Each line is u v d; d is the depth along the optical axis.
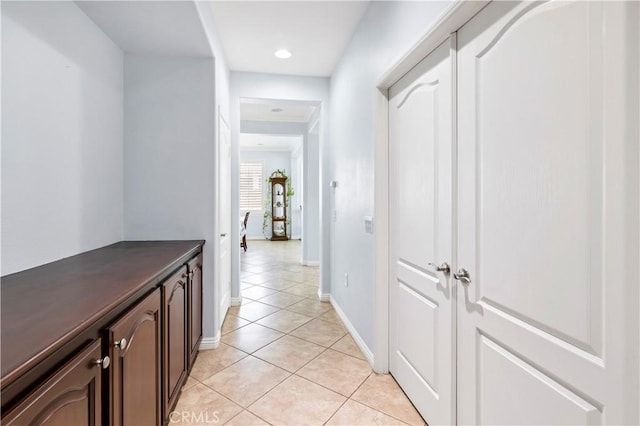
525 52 1.04
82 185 1.91
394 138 2.07
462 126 1.38
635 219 0.74
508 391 1.13
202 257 2.52
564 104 0.90
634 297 0.74
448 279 1.48
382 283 2.19
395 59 1.83
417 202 1.78
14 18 1.38
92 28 2.02
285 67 3.47
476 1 1.20
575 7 0.87
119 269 1.46
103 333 0.98
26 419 0.64
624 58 0.75
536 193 1.00
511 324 1.12
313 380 2.12
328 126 3.77
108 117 2.23
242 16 2.50
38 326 0.81
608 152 0.79
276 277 5.14
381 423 1.70
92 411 0.90
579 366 0.87
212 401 1.89
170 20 2.02
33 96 1.50
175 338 1.73
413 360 1.84
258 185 10.05
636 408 0.74
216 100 2.61
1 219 1.32
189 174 2.54
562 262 0.92
